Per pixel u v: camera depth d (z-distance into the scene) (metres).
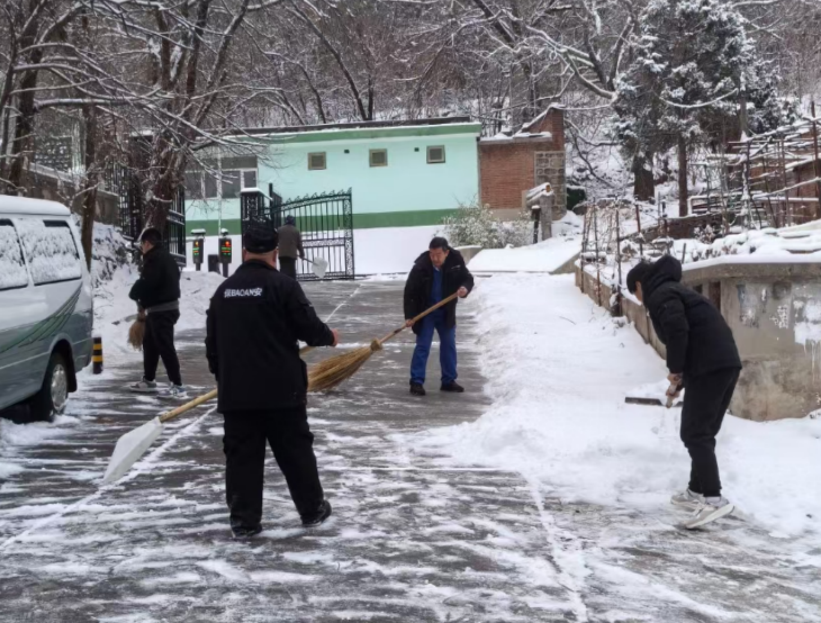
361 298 18.22
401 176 29.08
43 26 11.76
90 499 6.01
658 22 24.97
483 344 12.98
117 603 4.28
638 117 25.23
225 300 5.17
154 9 12.70
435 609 4.21
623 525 5.48
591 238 22.11
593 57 32.16
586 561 4.87
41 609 4.21
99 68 11.50
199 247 23.80
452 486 6.30
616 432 7.30
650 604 4.30
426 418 8.64
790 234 8.83
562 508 5.81
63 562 4.83
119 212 18.27
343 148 29.11
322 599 4.32
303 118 34.91
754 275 7.58
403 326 9.02
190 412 8.94
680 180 23.72
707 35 24.48
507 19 33.84
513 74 35.88
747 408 7.73
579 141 38.25
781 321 7.68
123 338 13.30
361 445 7.54
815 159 12.50
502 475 6.59
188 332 14.66
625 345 11.39
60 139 15.91
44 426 8.14
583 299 15.41
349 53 34.09
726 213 13.67
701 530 5.41
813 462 6.46
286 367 5.16
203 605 4.25
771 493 5.88
